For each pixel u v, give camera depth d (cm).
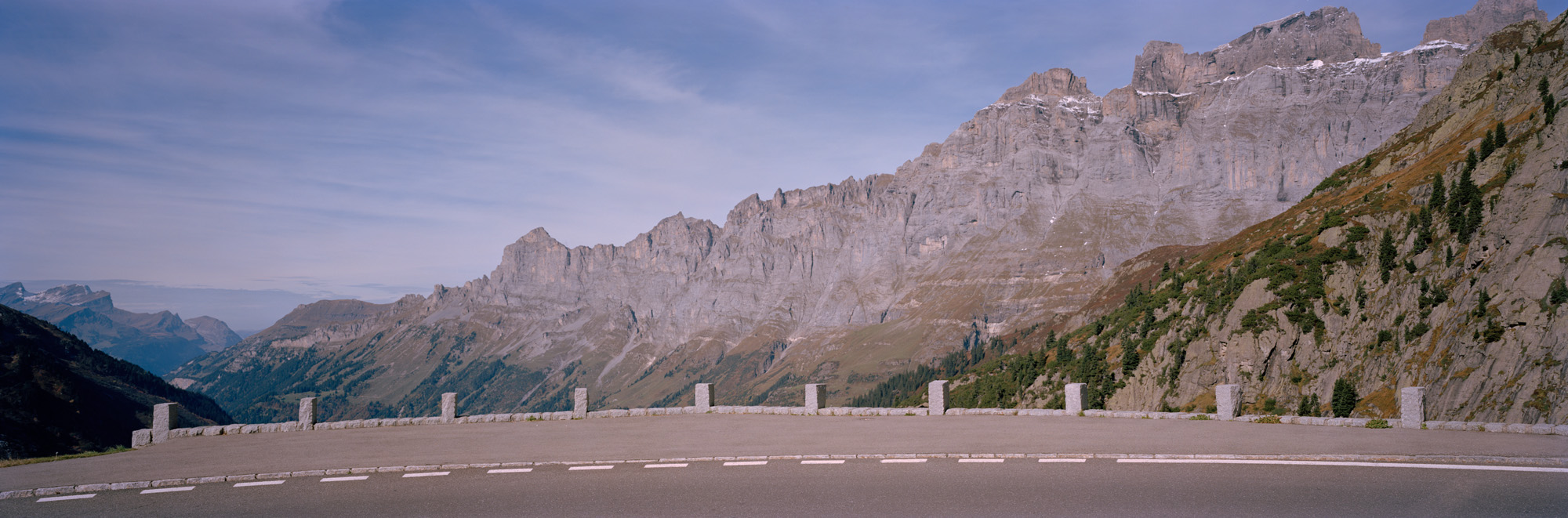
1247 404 12031
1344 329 11750
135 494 2331
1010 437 2877
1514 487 1931
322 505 2139
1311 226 15025
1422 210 11569
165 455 3056
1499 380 8438
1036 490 2059
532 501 2119
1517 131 11738
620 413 4141
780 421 3697
